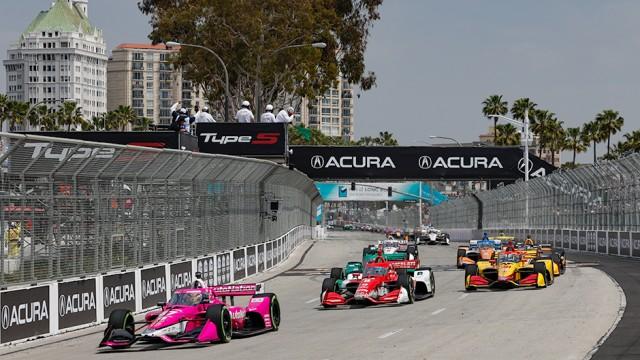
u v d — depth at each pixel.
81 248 23.56
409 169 83.62
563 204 64.56
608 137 120.44
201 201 33.66
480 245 44.25
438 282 35.84
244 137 57.31
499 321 21.89
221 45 76.69
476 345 17.89
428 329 20.78
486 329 20.42
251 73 77.62
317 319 23.97
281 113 59.78
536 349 17.17
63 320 22.41
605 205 55.41
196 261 32.09
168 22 77.00
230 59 76.69
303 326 22.39
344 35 82.62
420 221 130.38
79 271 23.48
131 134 51.97
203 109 59.06
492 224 90.62
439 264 48.94
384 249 39.06
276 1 75.94
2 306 20.00
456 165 83.94
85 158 23.30
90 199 24.11
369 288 26.61
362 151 83.12
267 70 76.38
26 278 21.12
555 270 36.44
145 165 27.25
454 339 18.88
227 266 36.78
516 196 79.31
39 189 21.67
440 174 83.88
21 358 18.48
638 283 32.06
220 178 36.31
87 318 23.55
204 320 19.80
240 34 75.56
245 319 21.38
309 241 86.19
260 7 76.44
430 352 17.06
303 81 80.56
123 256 26.16
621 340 18.02
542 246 37.66
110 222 25.30
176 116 52.28
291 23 76.75
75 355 18.53
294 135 128.00
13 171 20.53
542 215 70.25
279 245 52.03
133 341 18.80
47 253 21.97
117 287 25.33
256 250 43.12
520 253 32.47
